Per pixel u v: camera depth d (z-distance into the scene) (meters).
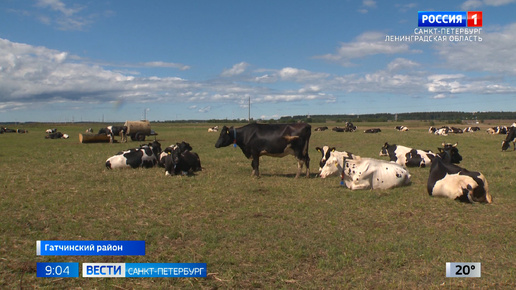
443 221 8.08
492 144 28.62
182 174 13.87
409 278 5.50
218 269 5.75
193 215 8.52
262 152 13.63
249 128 13.77
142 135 35.03
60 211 8.75
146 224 7.80
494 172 13.91
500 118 150.25
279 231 7.43
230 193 10.69
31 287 5.20
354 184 11.14
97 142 33.12
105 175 13.68
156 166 16.02
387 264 5.95
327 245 6.67
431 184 10.16
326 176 13.26
